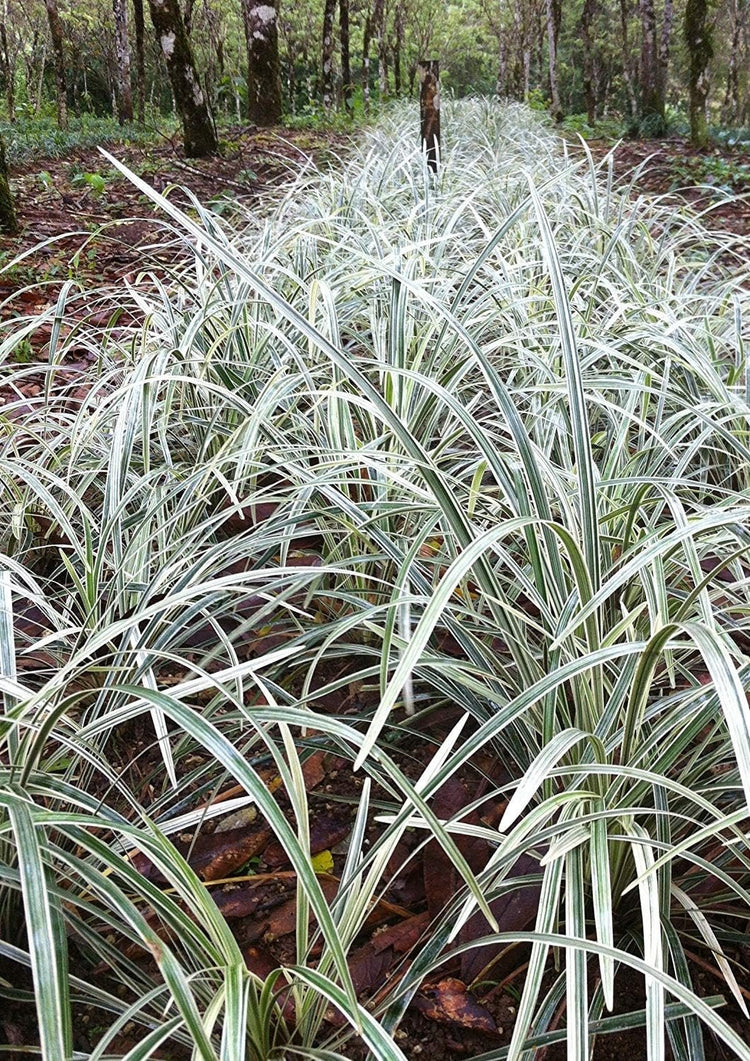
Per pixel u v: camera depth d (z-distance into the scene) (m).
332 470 1.45
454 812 1.20
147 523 1.46
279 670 1.37
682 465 1.59
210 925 0.82
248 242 2.85
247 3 9.00
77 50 16.41
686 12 7.68
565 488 1.39
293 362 1.96
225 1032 0.69
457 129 6.80
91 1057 0.75
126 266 3.62
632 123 10.02
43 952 0.70
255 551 1.54
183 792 1.24
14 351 2.64
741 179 6.32
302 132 8.49
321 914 0.76
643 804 1.09
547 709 1.06
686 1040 0.90
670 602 1.33
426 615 0.86
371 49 22.30
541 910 0.89
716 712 1.07
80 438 1.70
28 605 1.57
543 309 2.31
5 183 4.09
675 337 1.92
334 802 1.25
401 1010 0.88
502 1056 0.90
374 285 2.14
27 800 0.84
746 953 1.05
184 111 6.36
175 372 1.86
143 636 1.18
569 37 21.16
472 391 2.14
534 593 1.22
